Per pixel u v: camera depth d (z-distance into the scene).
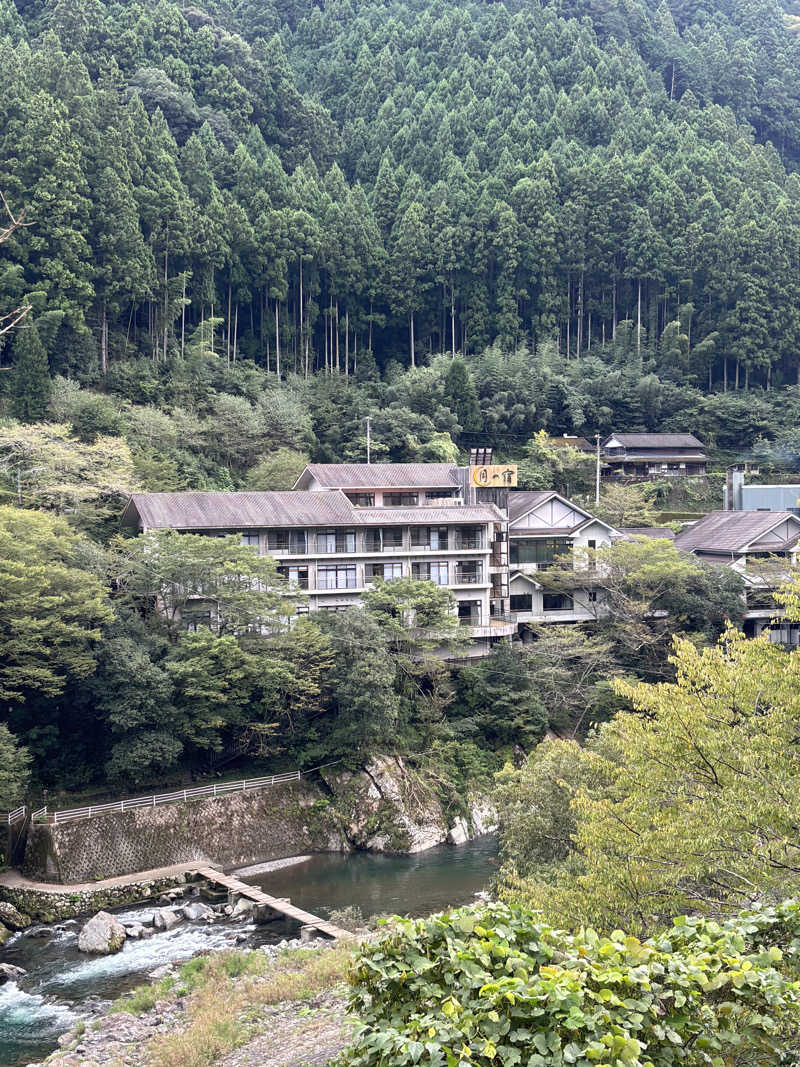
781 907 9.85
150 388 68.00
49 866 32.59
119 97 85.38
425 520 49.81
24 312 10.85
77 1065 18.81
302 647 39.75
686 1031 8.38
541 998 7.90
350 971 8.92
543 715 46.16
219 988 22.98
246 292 84.12
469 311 95.12
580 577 53.28
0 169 65.88
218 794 37.19
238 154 90.75
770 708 16.81
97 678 36.62
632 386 90.81
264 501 47.78
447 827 39.88
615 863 15.46
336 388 78.88
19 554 35.53
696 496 81.69
